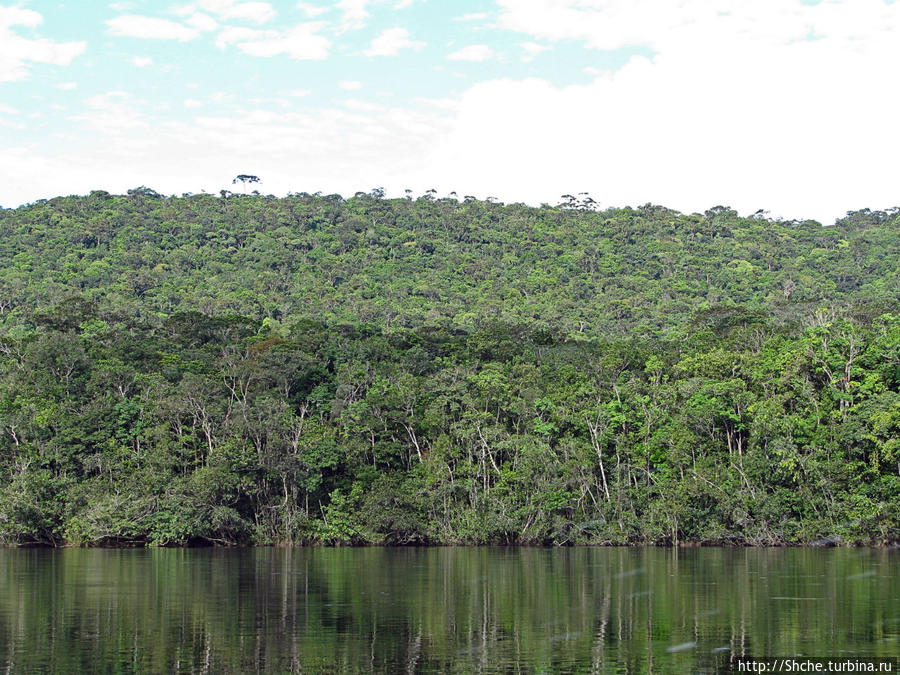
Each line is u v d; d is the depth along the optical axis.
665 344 111.75
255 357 100.25
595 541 81.81
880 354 84.88
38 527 78.31
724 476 80.19
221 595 45.44
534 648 33.03
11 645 33.16
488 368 98.56
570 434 88.75
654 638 34.69
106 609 40.88
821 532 77.12
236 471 82.56
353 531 83.12
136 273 173.12
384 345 107.69
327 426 90.38
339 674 29.25
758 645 33.53
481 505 84.50
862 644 33.59
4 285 152.38
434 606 42.06
